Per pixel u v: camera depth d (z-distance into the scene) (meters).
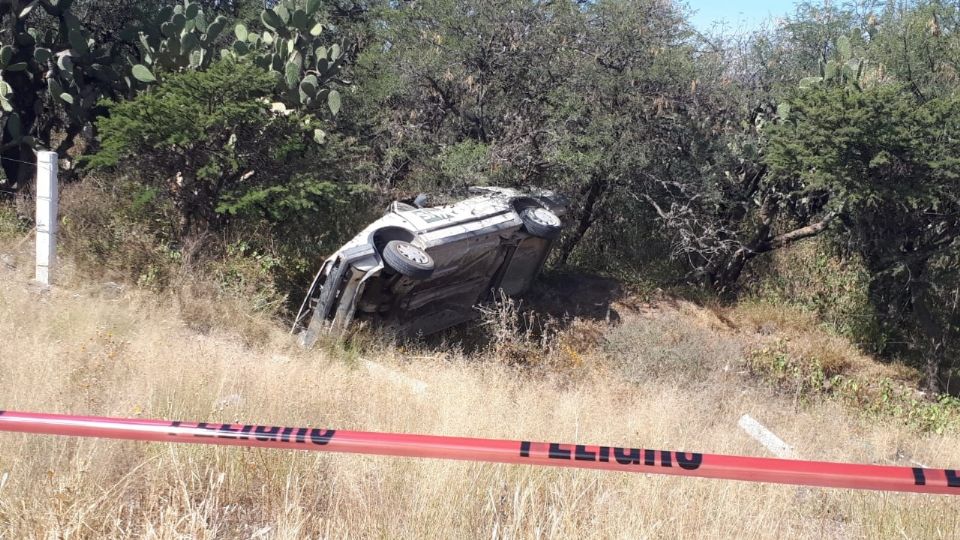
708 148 15.58
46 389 5.48
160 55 12.55
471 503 4.40
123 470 4.50
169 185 11.77
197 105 11.23
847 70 13.93
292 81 12.57
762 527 4.70
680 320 14.73
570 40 15.23
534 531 4.19
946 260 15.72
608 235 17.12
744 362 13.20
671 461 3.47
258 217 12.15
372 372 8.83
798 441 8.21
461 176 14.19
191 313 9.91
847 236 16.69
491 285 13.23
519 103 15.33
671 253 16.64
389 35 15.70
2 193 12.93
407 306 11.69
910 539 4.81
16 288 8.93
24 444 4.44
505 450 3.53
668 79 14.77
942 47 14.10
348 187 12.74
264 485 4.47
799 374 12.97
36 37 13.31
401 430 5.68
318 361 8.25
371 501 4.41
